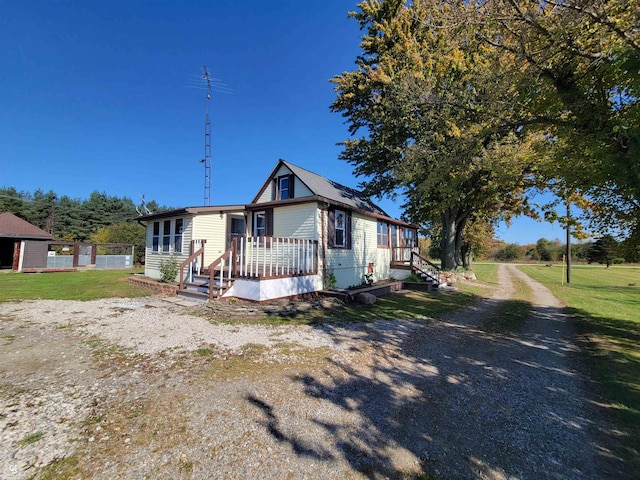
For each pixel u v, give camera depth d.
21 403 3.22
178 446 2.54
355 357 4.88
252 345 5.27
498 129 8.27
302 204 11.34
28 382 3.76
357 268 13.50
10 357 4.62
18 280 14.59
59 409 3.11
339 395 3.57
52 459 2.35
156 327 6.39
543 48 5.91
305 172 14.04
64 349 4.99
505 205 18.22
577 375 4.39
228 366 4.33
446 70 10.51
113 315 7.47
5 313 7.69
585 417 3.19
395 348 5.43
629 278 23.84
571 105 6.08
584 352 5.49
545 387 3.96
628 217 6.66
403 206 20.66
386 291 12.40
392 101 14.67
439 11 6.95
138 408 3.15
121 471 2.22
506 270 33.28
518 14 5.89
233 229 13.84
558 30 5.42
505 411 3.30
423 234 32.19
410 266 16.00
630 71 4.81
